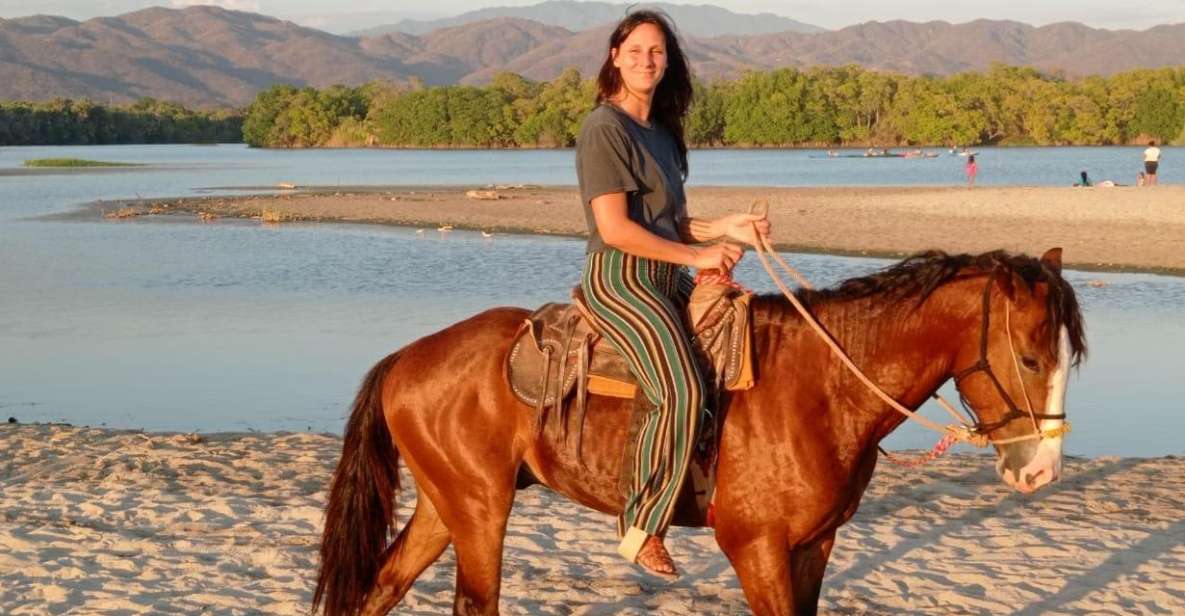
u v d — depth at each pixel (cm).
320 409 1329
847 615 643
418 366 516
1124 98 13450
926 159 10056
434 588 687
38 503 874
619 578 702
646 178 477
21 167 9181
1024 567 726
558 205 4403
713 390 465
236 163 10225
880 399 466
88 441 1120
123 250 3109
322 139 16862
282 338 1778
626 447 473
